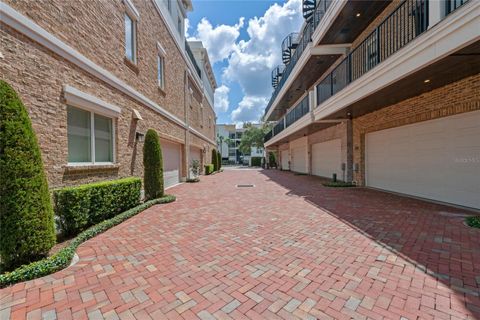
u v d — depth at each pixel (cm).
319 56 1195
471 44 386
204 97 2262
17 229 307
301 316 226
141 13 860
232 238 439
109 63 654
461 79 582
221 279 294
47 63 440
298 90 1764
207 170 2145
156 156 804
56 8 467
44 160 431
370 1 827
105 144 646
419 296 251
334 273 304
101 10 619
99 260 348
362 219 545
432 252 357
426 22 588
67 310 236
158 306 243
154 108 962
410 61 502
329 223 522
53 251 377
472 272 297
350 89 761
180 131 1387
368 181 1034
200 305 244
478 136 575
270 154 3700
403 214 576
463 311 227
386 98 747
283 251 376
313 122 1184
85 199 470
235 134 7300
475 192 586
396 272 302
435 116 659
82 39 543
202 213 634
